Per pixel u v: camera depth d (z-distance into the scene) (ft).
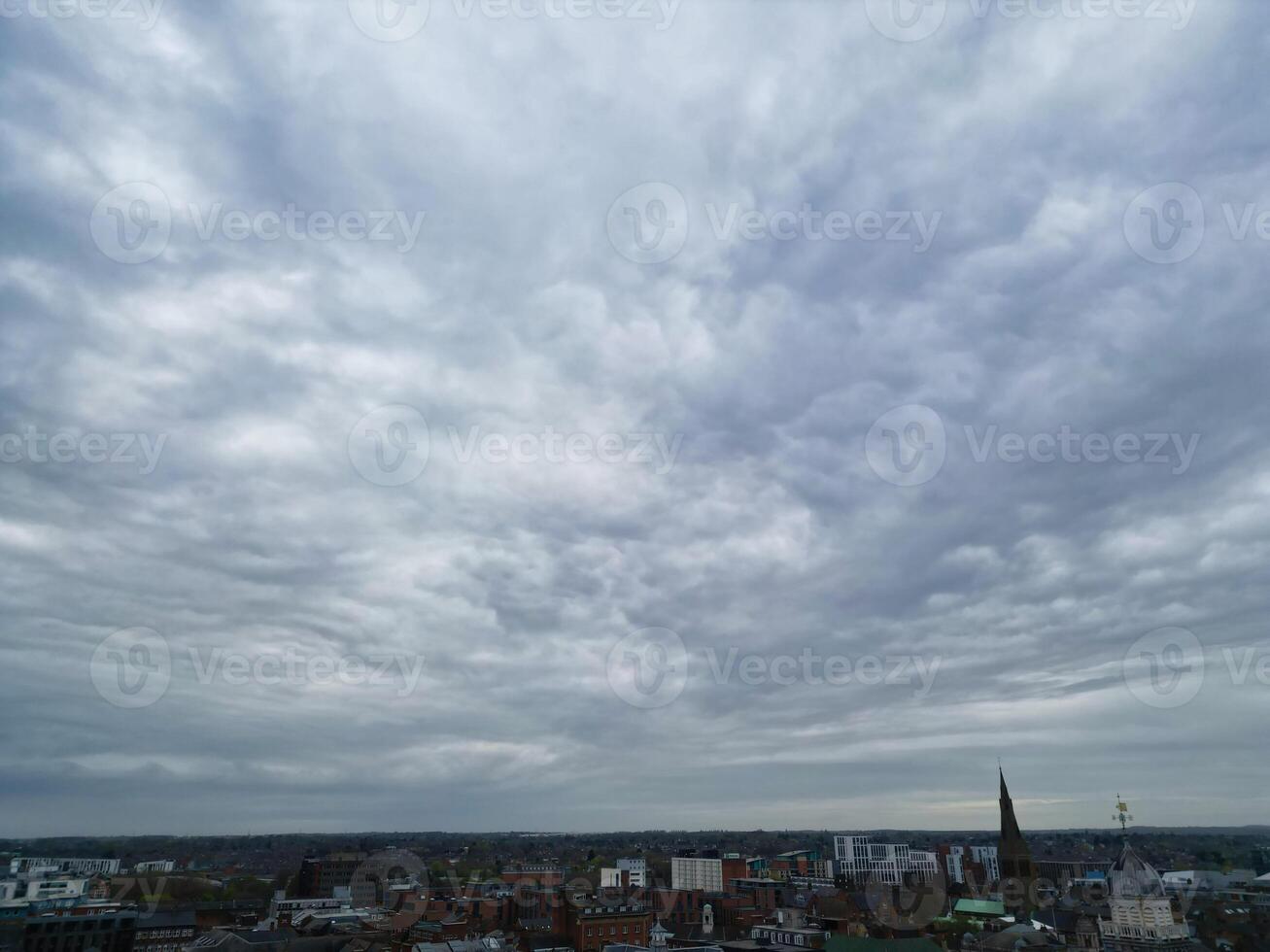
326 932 442.09
